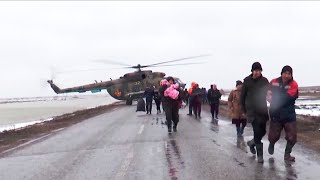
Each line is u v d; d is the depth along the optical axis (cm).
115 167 877
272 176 722
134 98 4703
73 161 981
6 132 1988
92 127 1975
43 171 871
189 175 763
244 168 804
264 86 845
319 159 876
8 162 1017
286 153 867
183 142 1237
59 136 1623
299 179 692
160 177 756
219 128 1652
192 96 2281
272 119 867
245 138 1309
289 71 817
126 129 1742
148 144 1222
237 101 1323
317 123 1631
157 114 2717
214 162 885
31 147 1313
